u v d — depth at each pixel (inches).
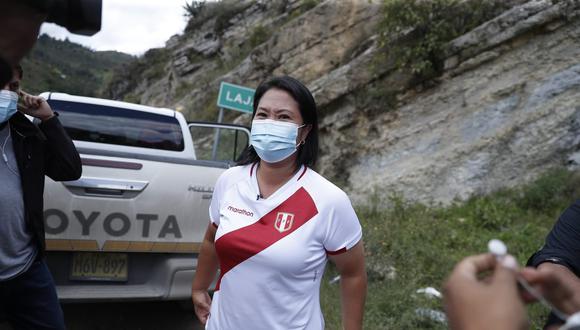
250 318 74.8
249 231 76.6
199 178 144.9
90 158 131.3
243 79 559.8
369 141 366.9
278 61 507.5
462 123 326.0
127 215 134.4
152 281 141.2
